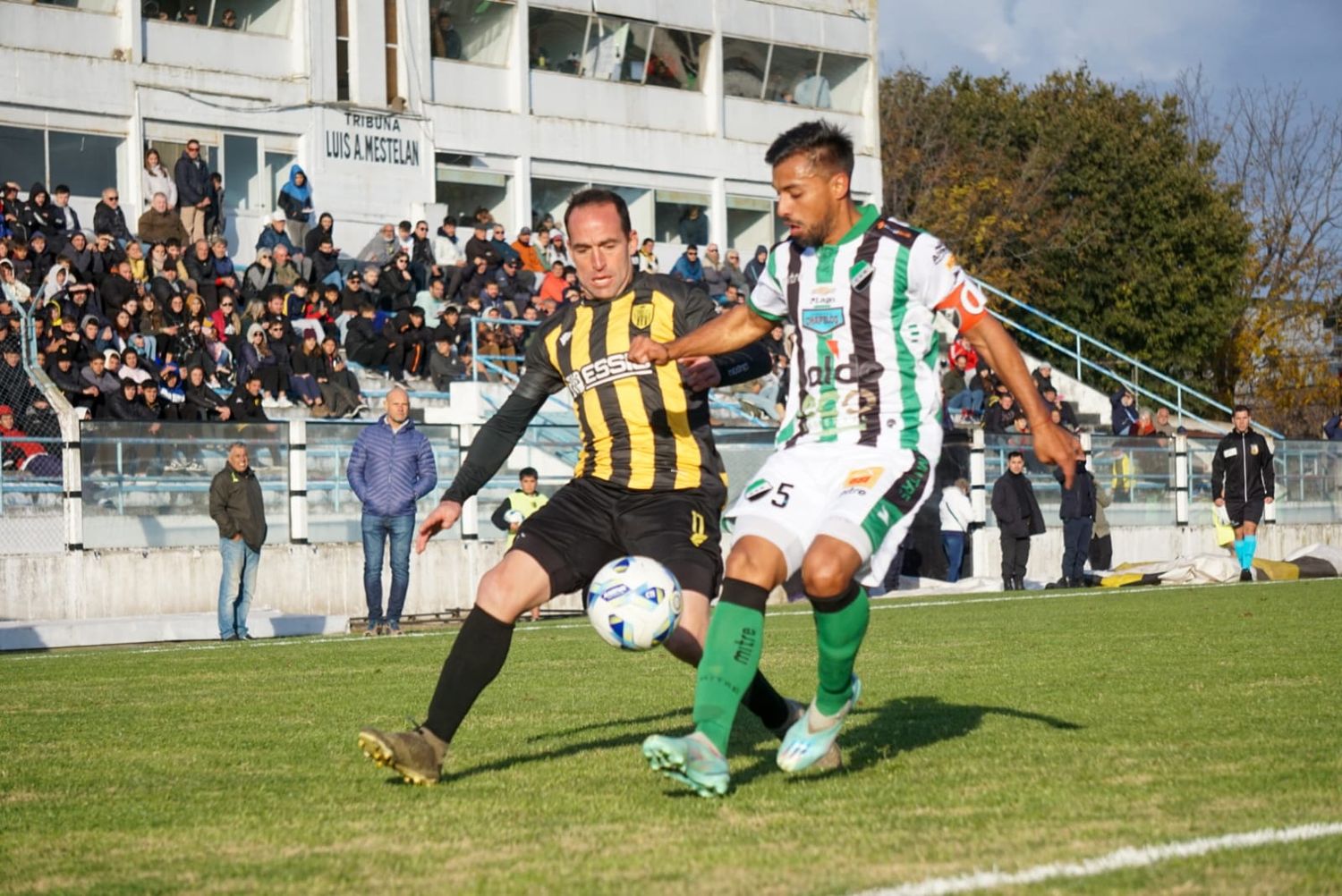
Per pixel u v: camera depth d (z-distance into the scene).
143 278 34.72
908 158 78.88
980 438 36.91
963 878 5.57
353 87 47.84
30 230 34.44
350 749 9.73
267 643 20.89
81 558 26.62
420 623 29.38
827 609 7.43
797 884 5.59
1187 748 8.75
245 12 45.97
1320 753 8.50
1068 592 29.92
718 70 56.66
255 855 6.48
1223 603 24.27
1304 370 74.38
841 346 7.57
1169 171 72.19
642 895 5.52
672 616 7.84
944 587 34.47
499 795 7.77
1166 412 45.75
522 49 51.66
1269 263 80.81
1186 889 5.37
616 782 8.06
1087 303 72.75
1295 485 44.56
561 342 8.57
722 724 7.17
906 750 8.85
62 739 10.50
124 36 43.62
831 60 60.00
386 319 38.81
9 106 41.69
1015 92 80.75
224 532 24.22
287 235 39.69
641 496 8.33
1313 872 5.59
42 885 6.02
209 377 32.91
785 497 7.48
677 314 8.48
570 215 8.61
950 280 7.38
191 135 44.81
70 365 28.97
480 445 8.66
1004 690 12.14
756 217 58.19
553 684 13.56
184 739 10.41
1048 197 75.00
